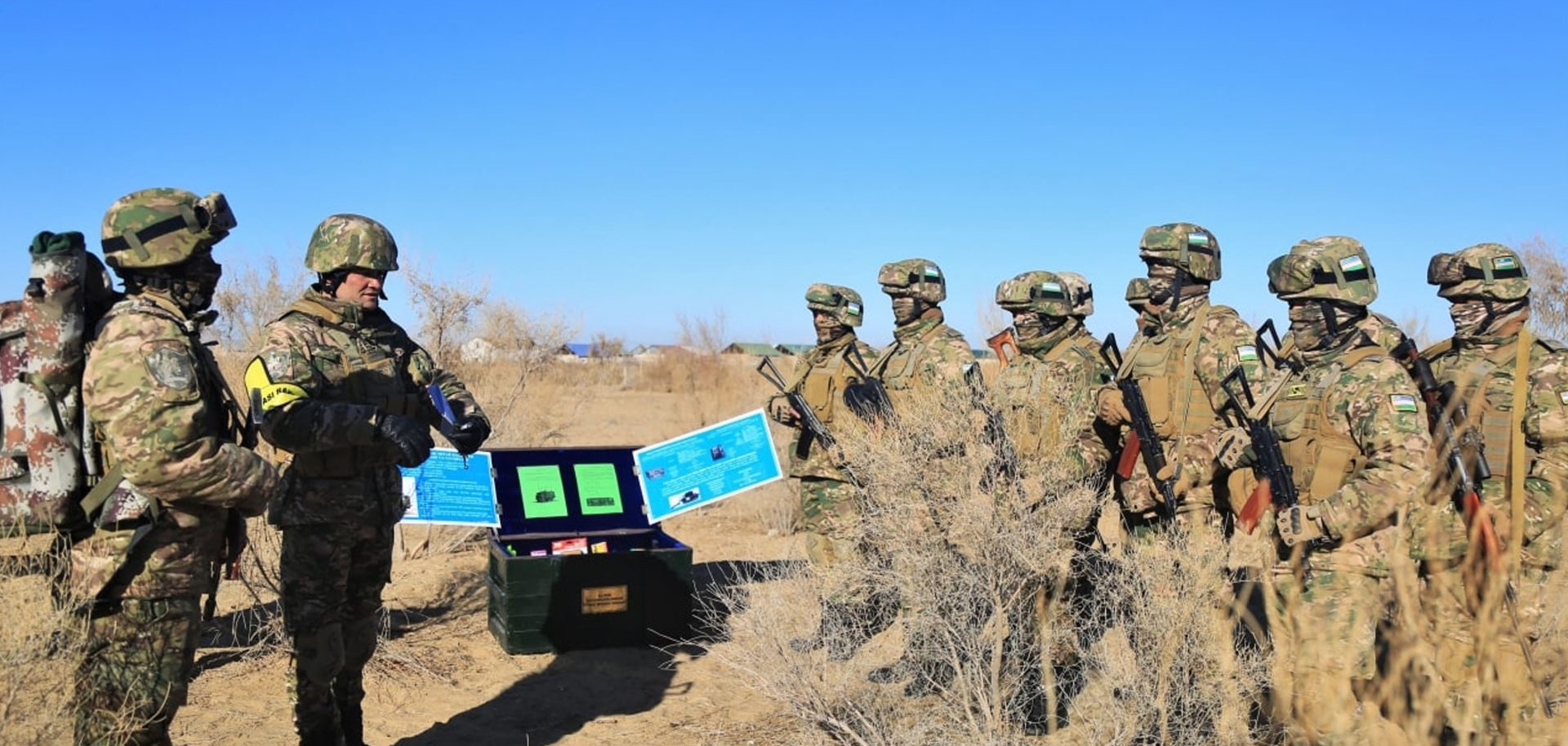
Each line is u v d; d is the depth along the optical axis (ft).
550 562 21.90
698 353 80.64
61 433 11.85
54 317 11.69
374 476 15.60
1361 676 13.79
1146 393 18.86
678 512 23.95
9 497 11.64
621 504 24.64
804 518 23.54
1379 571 14.32
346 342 15.10
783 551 32.09
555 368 43.70
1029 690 15.25
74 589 11.80
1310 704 13.32
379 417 13.93
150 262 12.32
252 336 31.63
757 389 64.18
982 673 14.35
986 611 14.76
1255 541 15.28
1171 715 13.78
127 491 11.94
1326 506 14.25
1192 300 19.07
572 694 19.92
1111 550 16.06
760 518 36.40
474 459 23.39
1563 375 16.26
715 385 69.72
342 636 15.42
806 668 14.99
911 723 14.75
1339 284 15.24
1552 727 12.48
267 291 33.65
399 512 16.08
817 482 23.00
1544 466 16.24
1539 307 40.55
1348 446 14.71
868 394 20.44
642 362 92.43
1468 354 17.37
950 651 14.57
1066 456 16.21
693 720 18.57
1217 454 16.33
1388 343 22.45
